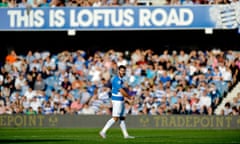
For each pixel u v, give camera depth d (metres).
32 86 75.62
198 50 77.56
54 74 76.00
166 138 50.91
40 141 47.97
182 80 73.12
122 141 47.34
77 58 77.50
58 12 73.44
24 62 77.56
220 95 72.38
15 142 47.12
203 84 72.56
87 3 75.75
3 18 74.19
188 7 71.75
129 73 74.25
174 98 71.38
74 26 73.25
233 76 73.44
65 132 61.59
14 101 74.50
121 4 75.56
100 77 75.12
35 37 79.94
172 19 71.88
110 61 76.69
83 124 69.62
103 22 72.75
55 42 79.75
